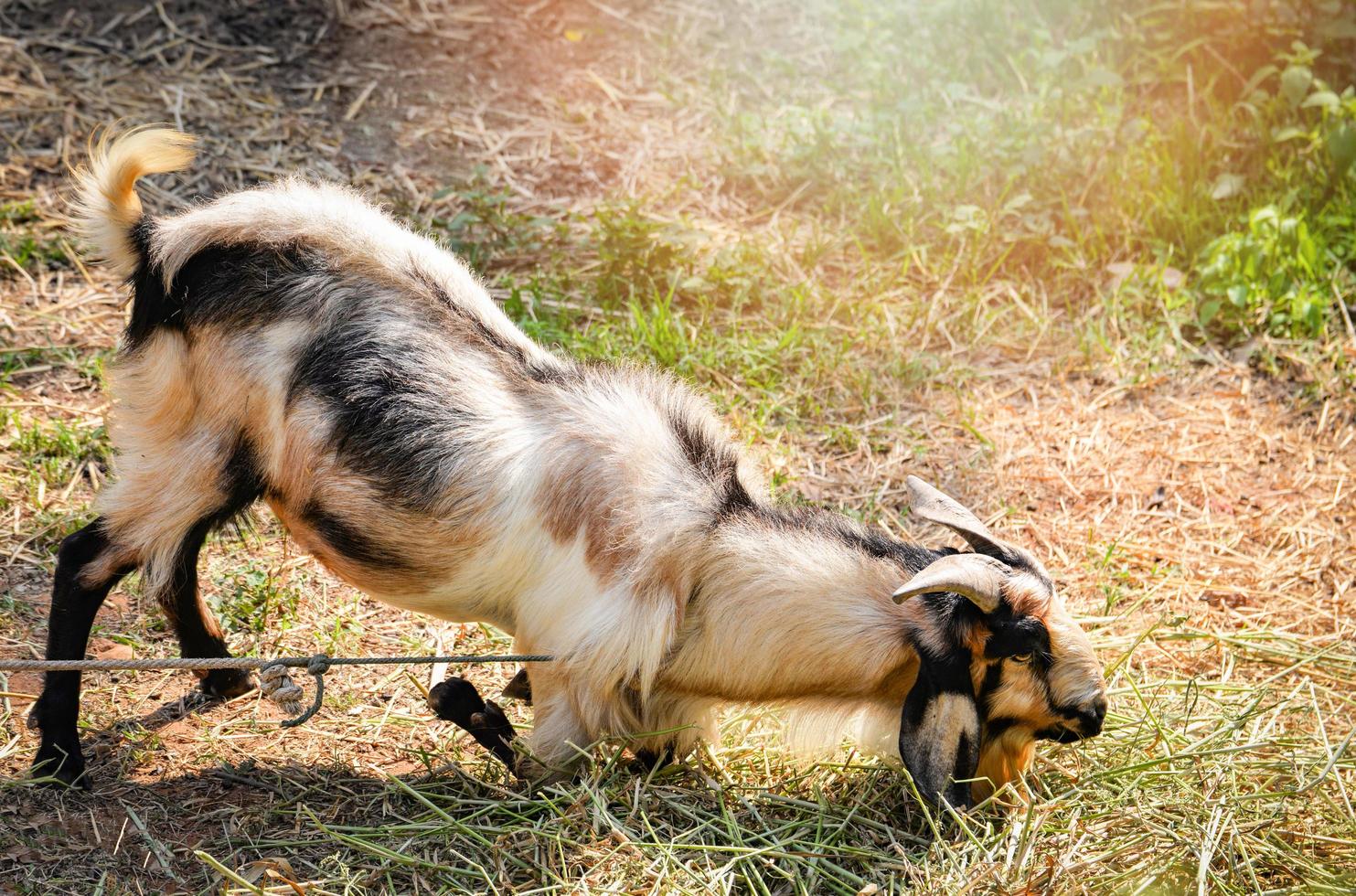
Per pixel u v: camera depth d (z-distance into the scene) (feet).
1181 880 12.67
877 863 12.94
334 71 26.68
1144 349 22.00
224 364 13.14
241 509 13.84
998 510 18.90
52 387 19.24
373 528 13.02
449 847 12.78
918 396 21.07
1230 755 14.33
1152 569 17.93
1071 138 25.58
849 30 29.12
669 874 12.52
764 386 20.83
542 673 13.23
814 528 13.29
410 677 15.14
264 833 13.05
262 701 15.02
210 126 24.50
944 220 24.32
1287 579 17.89
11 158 23.02
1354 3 27.22
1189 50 27.81
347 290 13.10
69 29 26.00
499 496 12.75
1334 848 13.25
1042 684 12.76
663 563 12.77
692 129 26.73
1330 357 21.47
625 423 13.14
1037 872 12.53
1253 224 22.49
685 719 13.83
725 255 22.95
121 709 14.58
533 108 26.76
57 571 13.57
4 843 12.53
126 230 13.61
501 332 13.57
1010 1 29.78
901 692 13.30
